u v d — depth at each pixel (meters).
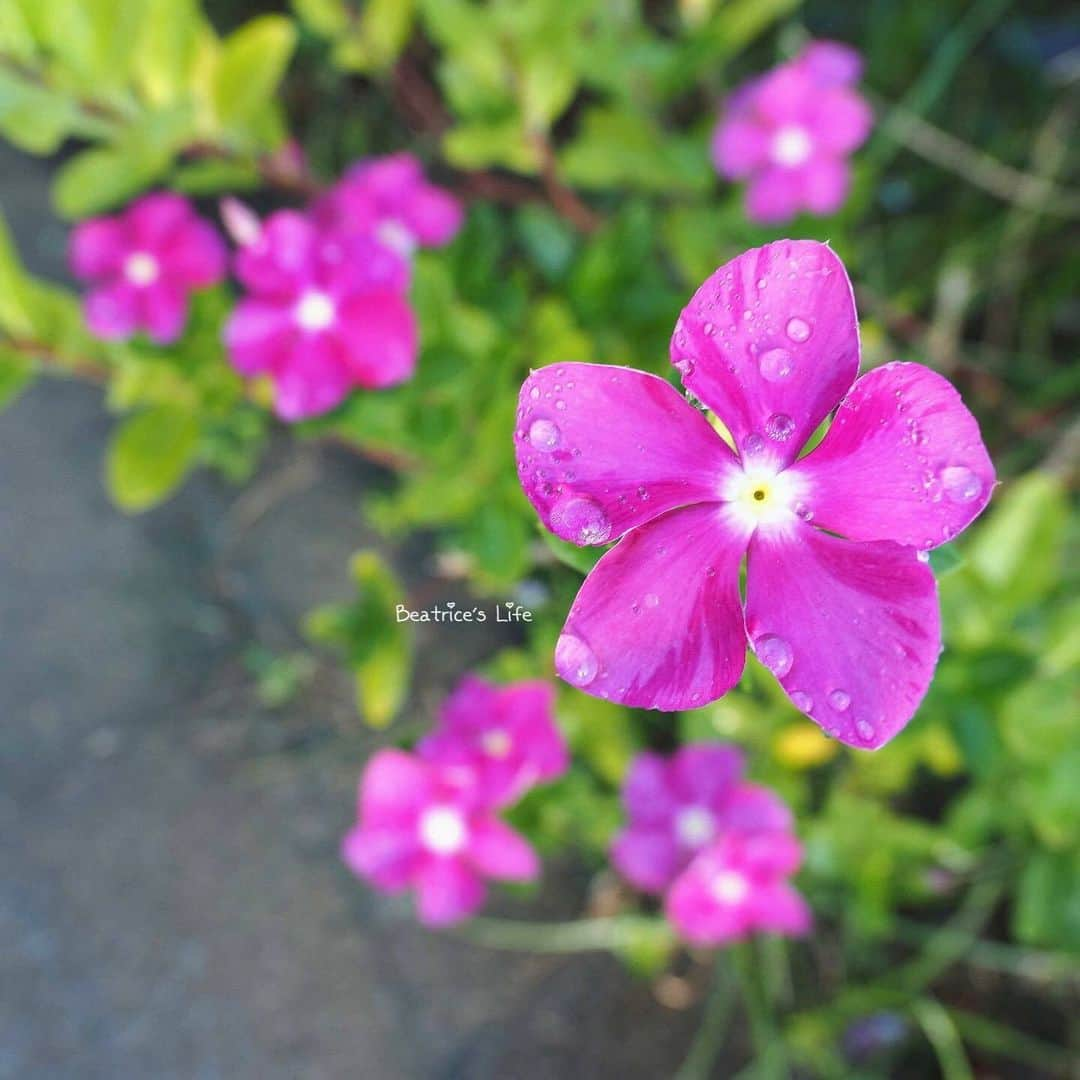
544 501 0.11
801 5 0.39
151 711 0.34
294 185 0.28
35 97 0.23
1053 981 0.30
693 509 0.12
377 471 0.36
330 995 0.31
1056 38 0.37
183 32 0.24
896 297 0.35
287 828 0.33
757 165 0.28
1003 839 0.29
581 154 0.28
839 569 0.12
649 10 0.36
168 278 0.25
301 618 0.35
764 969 0.29
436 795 0.23
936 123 0.38
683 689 0.11
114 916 0.32
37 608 0.36
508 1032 0.30
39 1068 0.30
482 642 0.34
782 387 0.11
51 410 0.38
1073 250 0.35
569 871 0.31
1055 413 0.33
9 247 0.23
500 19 0.25
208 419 0.29
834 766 0.29
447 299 0.23
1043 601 0.28
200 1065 0.30
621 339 0.26
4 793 0.33
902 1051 0.29
